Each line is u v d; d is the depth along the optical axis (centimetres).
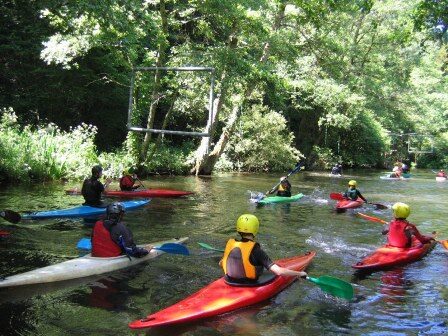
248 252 524
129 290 546
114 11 1089
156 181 1748
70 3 1068
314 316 486
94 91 2072
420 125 4062
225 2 1578
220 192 1488
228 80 1648
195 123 2572
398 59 3238
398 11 2823
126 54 1708
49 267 586
